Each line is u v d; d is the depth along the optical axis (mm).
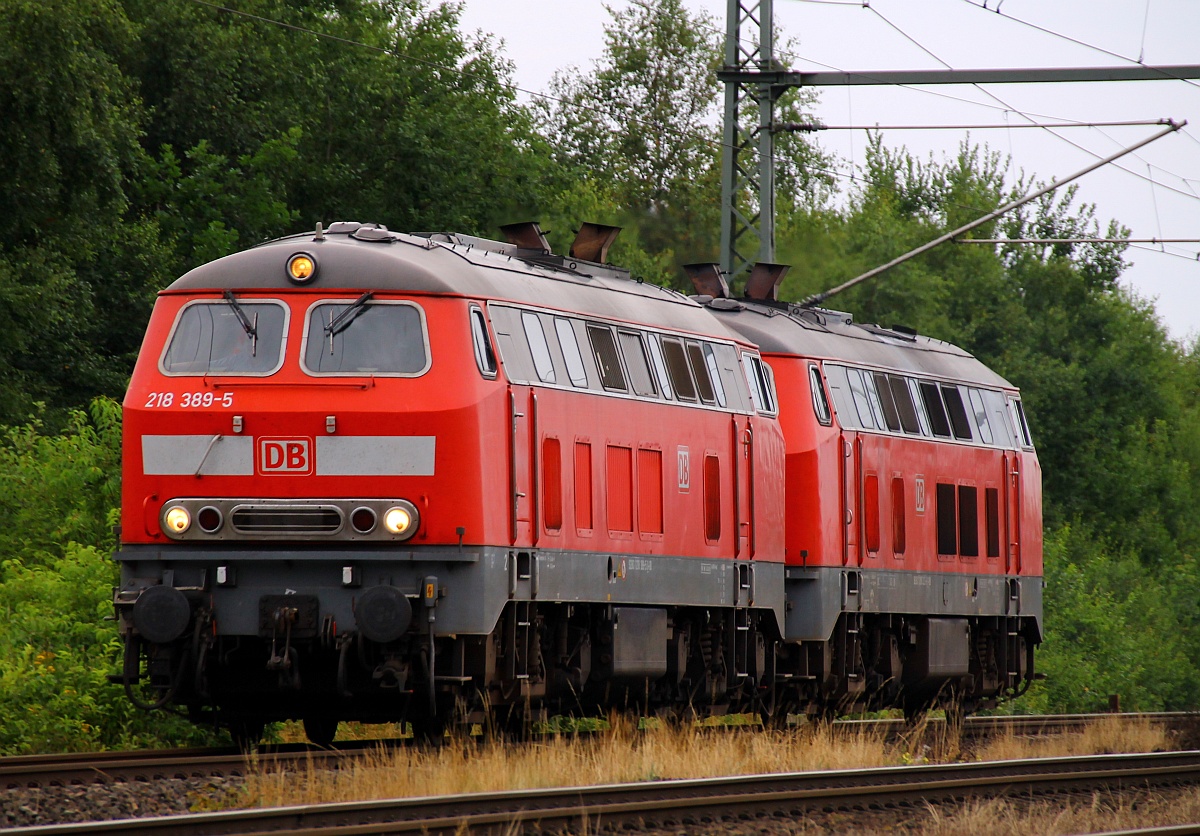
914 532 81250
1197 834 40781
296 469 49438
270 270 51219
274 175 120562
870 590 76750
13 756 51031
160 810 40219
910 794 48469
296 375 49938
